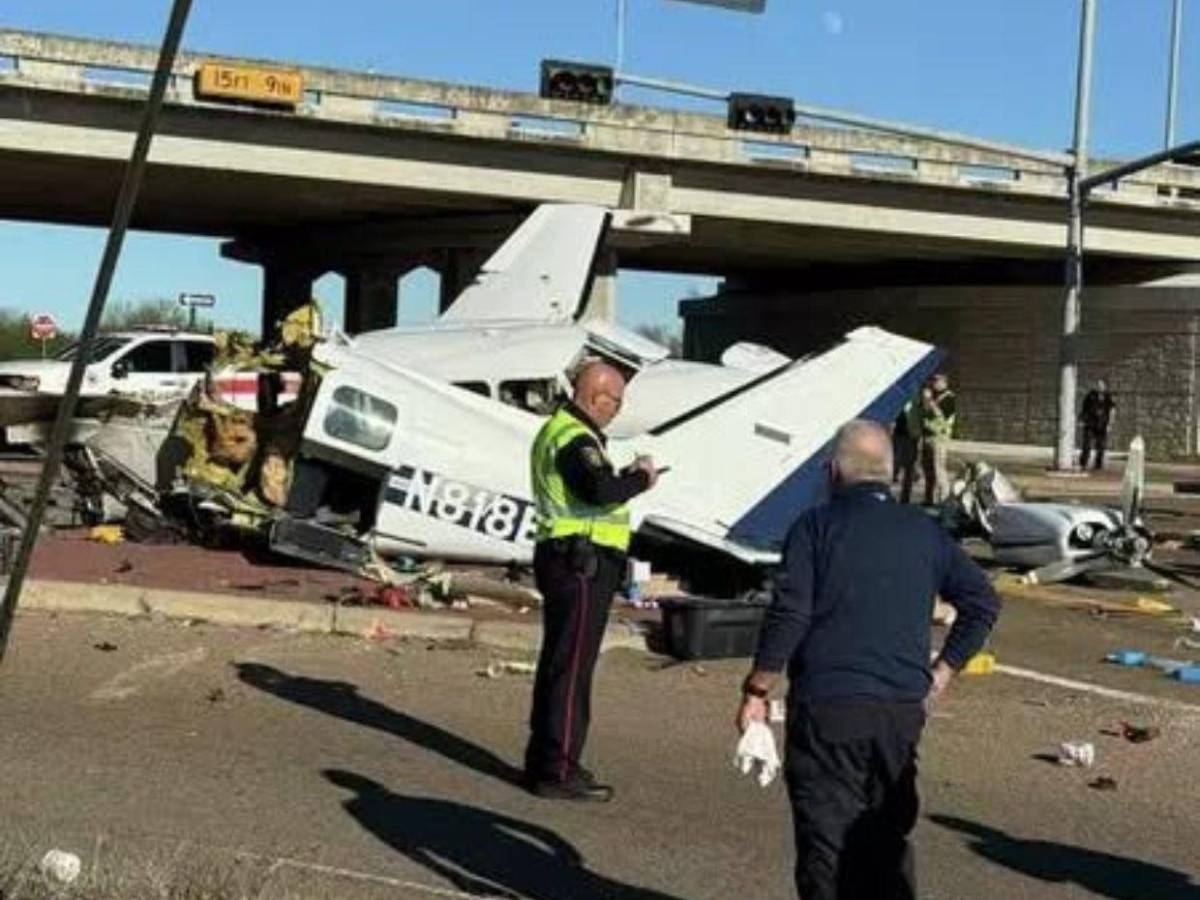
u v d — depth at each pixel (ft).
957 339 179.01
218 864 19.02
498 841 21.34
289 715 27.84
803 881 15.57
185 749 25.22
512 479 41.06
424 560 41.04
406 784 23.94
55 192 138.21
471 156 126.31
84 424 44.65
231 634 34.12
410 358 45.34
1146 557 52.80
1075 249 115.24
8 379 87.81
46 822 20.89
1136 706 31.63
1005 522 51.78
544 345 46.03
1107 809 24.21
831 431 43.11
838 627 15.60
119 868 18.20
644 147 129.70
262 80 116.26
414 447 40.37
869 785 15.56
